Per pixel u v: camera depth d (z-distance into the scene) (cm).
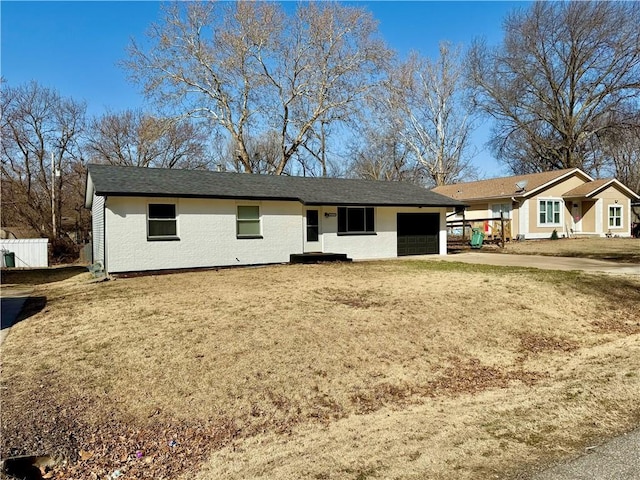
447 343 645
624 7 2934
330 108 2777
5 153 2767
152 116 2539
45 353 551
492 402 452
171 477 323
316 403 460
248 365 525
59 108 2981
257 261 1518
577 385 484
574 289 974
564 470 294
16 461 322
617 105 3073
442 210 1941
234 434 394
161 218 1352
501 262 1530
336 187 1836
